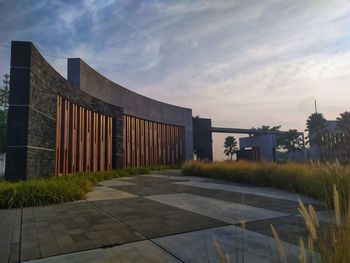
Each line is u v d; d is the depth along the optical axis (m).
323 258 2.08
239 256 3.56
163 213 6.24
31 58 10.91
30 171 10.71
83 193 8.62
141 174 20.55
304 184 9.34
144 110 29.19
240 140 59.44
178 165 29.97
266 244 4.04
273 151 51.00
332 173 7.36
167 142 33.53
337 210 2.07
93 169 18.42
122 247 3.96
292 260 3.30
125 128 25.81
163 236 4.48
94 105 18.70
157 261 3.45
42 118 12.03
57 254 3.70
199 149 42.16
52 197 7.55
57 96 13.98
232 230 4.82
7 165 10.20
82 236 4.49
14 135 10.39
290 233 4.61
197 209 6.70
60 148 14.52
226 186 11.86
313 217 1.93
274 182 11.33
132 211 6.48
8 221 5.54
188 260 3.47
